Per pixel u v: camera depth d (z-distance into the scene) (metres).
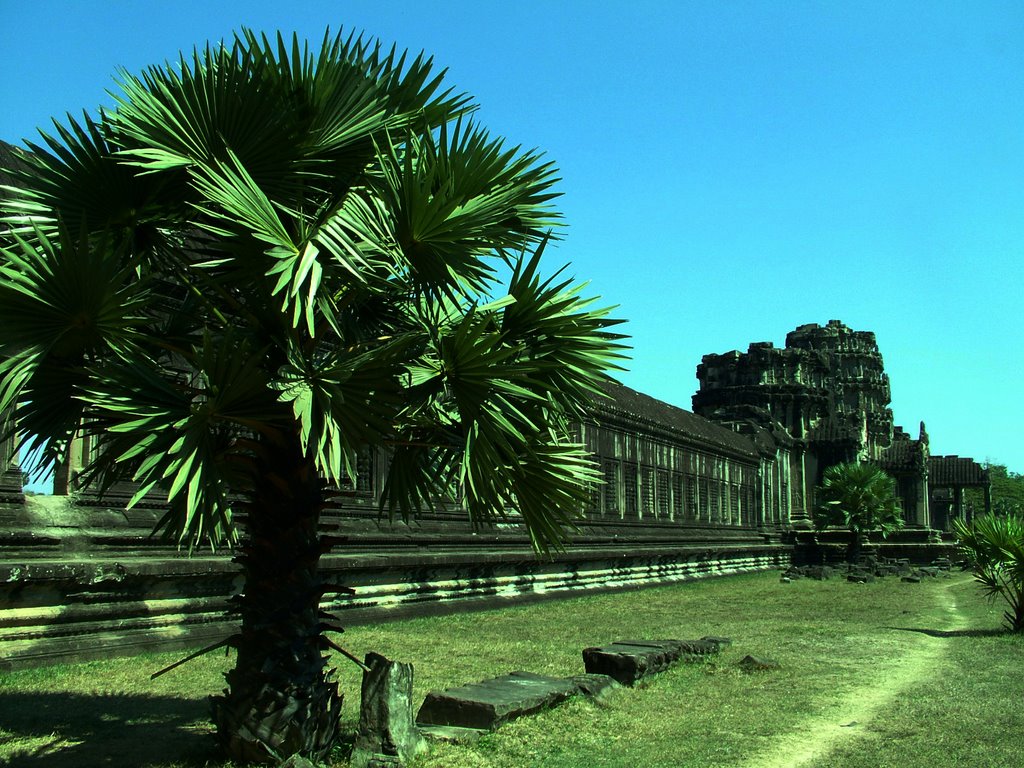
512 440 7.93
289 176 7.67
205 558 14.95
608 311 8.30
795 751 8.44
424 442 8.23
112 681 10.97
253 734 7.29
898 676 12.88
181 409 6.78
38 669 11.46
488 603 23.14
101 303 6.66
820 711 10.21
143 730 8.62
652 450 40.34
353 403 7.07
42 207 7.50
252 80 7.32
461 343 7.43
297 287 6.78
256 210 6.92
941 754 8.24
